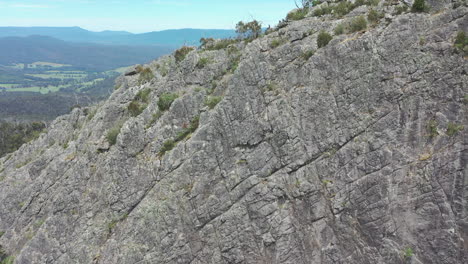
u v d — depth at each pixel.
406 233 26.53
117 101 47.06
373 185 27.70
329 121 30.08
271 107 32.03
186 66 42.56
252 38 43.56
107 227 37.06
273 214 30.16
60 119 66.56
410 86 28.03
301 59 32.69
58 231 41.06
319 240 29.05
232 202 31.64
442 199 25.88
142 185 36.53
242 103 33.06
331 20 35.41
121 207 37.12
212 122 33.47
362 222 27.84
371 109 28.89
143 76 49.09
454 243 25.27
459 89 26.66
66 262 37.97
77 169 43.00
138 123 39.22
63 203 42.09
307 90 31.30
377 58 29.39
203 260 31.67
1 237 52.06
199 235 32.09
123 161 38.31
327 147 29.86
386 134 28.02
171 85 42.88
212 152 33.09
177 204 32.97
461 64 27.02
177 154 35.06
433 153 26.58
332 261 28.42
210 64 41.38
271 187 30.56
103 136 44.19
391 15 31.23
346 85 30.03
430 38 28.59
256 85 33.22
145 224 33.44
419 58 28.30
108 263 34.12
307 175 30.06
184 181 33.47
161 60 52.50
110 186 38.38
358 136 28.97
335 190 29.00
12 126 125.12
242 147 32.50
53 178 50.41
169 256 32.31
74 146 51.28
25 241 48.59
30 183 56.19
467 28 27.92
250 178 31.41
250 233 30.50
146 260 32.56
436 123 26.88
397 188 27.09
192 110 37.56
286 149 30.83
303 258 29.22
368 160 28.16
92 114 54.59
